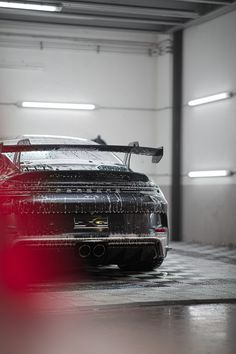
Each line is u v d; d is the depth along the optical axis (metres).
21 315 5.32
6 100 14.15
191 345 4.32
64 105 14.49
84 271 8.18
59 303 5.79
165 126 14.85
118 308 5.68
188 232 14.24
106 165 7.84
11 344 4.33
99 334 4.64
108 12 13.23
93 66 14.77
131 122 15.05
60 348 4.21
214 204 13.25
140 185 7.33
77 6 12.01
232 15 12.61
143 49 15.09
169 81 14.69
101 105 14.83
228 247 12.45
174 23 13.79
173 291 6.48
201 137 13.73
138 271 8.09
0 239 6.81
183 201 14.42
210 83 13.40
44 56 14.38
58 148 6.88
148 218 7.32
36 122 14.36
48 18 13.93
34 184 6.87
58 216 6.90
